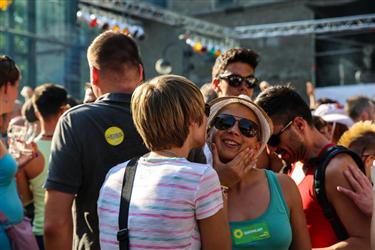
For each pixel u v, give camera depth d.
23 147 3.02
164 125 1.75
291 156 2.40
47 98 3.64
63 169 2.12
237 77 3.38
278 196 2.10
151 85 1.80
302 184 2.36
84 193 2.17
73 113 2.19
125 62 2.27
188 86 1.80
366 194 2.14
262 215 2.06
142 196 1.71
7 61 2.76
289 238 2.05
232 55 3.40
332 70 15.65
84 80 10.25
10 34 9.23
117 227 1.73
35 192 3.58
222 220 1.73
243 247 2.03
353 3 13.46
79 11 10.04
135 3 11.43
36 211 3.60
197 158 2.05
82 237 2.17
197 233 1.73
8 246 2.56
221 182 2.06
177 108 1.75
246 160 2.08
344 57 15.47
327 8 13.84
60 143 2.15
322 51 15.81
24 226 2.72
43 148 3.60
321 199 2.22
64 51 9.98
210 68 16.69
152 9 11.88
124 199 1.75
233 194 2.13
